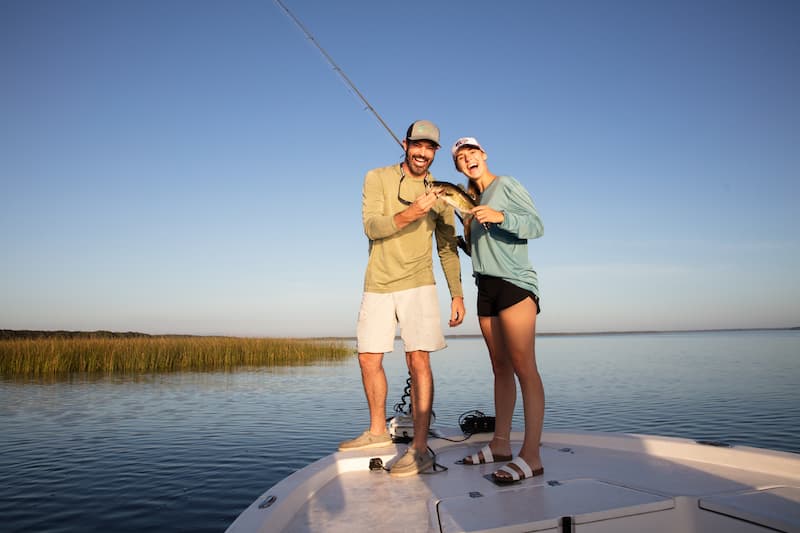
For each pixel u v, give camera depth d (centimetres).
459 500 229
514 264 297
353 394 2014
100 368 2967
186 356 3297
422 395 313
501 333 314
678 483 246
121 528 643
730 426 1331
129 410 1587
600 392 2139
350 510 231
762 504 207
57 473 895
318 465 288
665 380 2672
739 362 4128
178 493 781
